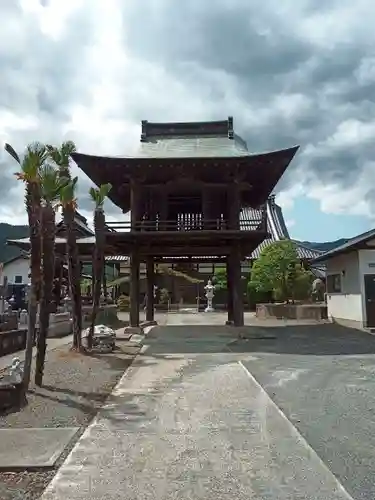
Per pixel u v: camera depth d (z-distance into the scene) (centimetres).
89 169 1975
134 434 601
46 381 947
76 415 689
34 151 846
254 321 2806
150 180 2086
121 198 2359
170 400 792
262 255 3188
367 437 583
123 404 764
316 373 1055
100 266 1511
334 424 641
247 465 493
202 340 1753
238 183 1989
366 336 1895
